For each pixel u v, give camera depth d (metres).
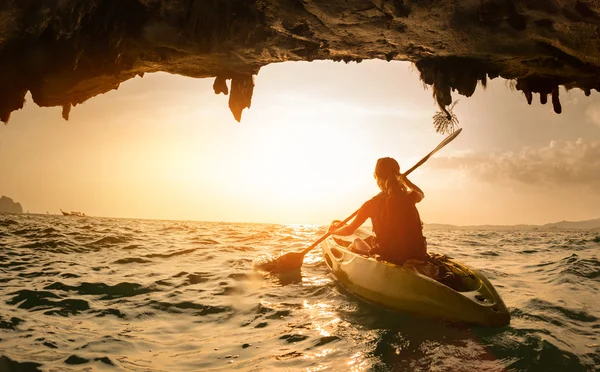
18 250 7.29
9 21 6.41
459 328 3.09
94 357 2.58
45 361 2.50
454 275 3.70
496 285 4.78
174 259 6.70
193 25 7.04
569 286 4.67
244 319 3.44
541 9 6.31
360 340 2.89
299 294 4.23
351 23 7.29
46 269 5.50
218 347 2.80
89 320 3.38
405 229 3.81
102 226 19.45
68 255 6.92
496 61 8.38
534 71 8.66
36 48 7.35
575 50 7.04
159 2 6.77
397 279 3.61
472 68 8.62
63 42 7.30
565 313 3.55
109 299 4.03
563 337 2.94
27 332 3.00
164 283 4.75
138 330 3.16
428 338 2.91
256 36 7.82
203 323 3.35
